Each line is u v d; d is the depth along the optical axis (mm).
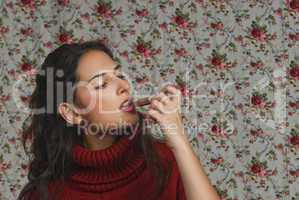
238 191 2307
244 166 2320
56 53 981
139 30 2311
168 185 922
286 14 2363
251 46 2352
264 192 2320
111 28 2303
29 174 1031
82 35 2293
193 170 849
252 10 2354
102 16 2303
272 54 2357
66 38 2281
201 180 844
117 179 915
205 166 2293
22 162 2258
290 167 2346
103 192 916
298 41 2352
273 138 2332
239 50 2338
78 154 918
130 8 2312
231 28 2342
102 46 985
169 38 2316
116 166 916
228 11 2342
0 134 2270
